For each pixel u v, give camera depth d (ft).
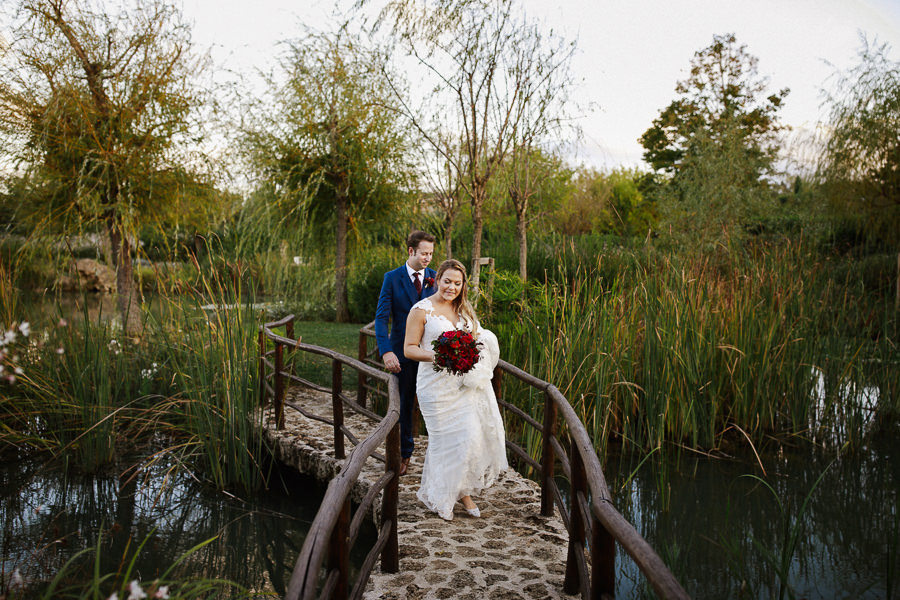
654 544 15.64
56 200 35.70
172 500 18.15
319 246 52.65
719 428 23.34
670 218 50.88
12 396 21.20
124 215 33.88
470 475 13.32
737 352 22.65
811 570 14.30
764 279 25.59
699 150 52.75
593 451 8.91
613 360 20.95
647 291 23.31
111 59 35.50
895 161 41.22
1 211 35.12
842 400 23.44
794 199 51.49
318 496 18.65
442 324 13.16
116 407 20.65
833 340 24.57
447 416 13.08
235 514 17.46
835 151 43.50
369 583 10.87
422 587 10.71
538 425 13.92
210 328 20.30
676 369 21.48
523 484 16.19
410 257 15.97
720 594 13.20
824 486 19.44
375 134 47.39
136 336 25.30
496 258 42.98
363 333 24.70
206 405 18.81
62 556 14.57
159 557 14.89
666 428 22.34
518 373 14.49
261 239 48.75
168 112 36.29
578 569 9.87
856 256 43.68
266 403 24.41
